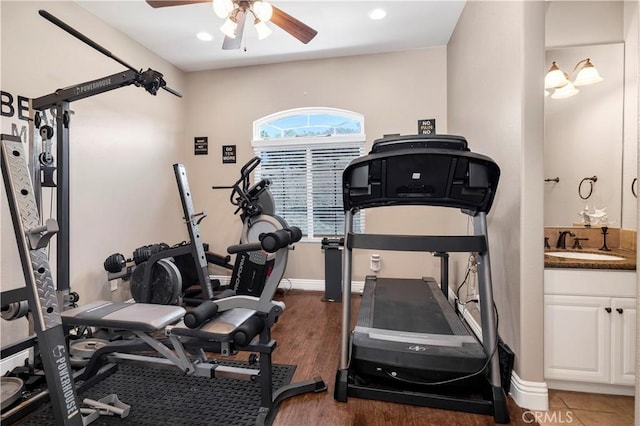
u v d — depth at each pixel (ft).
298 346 8.40
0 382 6.12
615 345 5.89
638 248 3.33
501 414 5.43
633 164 7.21
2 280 6.95
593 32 7.30
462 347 6.31
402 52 12.67
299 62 13.43
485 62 7.79
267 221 11.71
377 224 13.05
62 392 4.80
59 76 8.50
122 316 6.15
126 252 10.87
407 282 11.14
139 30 10.70
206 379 6.95
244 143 14.01
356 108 13.08
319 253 13.52
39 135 7.08
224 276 14.48
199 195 14.42
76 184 9.03
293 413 5.74
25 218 4.90
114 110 10.40
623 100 7.32
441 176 5.73
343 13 9.98
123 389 6.56
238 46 8.86
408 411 5.77
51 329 4.86
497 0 6.96
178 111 13.89
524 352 5.87
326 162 13.46
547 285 6.05
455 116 10.97
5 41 7.17
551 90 7.59
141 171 11.64
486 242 5.91
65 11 8.73
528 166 5.77
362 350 6.45
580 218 7.65
